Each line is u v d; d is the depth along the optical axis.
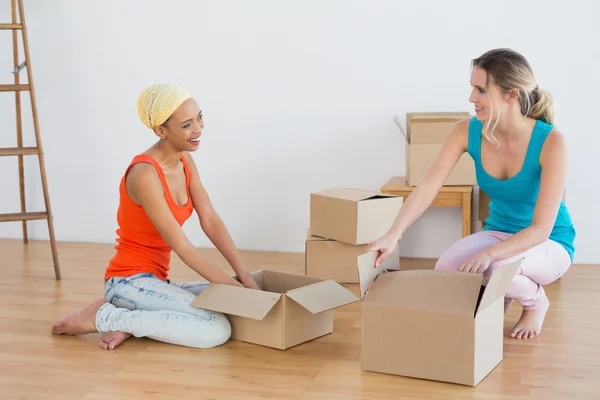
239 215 4.34
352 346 2.74
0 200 4.60
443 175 2.75
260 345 2.76
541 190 2.56
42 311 3.18
